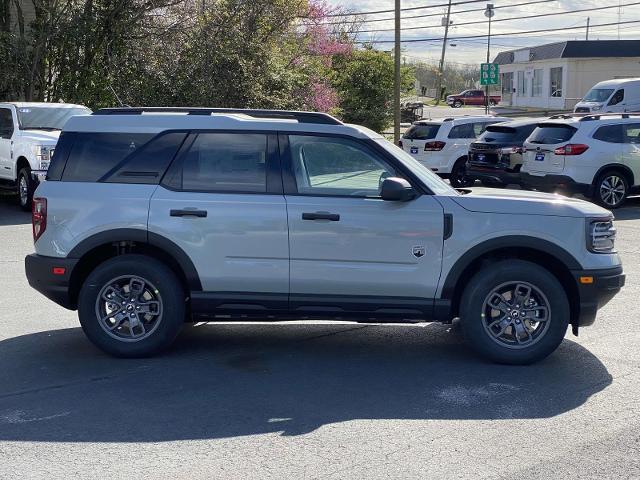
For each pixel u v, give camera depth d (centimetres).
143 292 664
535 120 1834
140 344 662
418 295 648
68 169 670
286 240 644
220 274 652
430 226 640
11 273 1031
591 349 700
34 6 2295
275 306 654
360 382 612
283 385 605
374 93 3394
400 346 717
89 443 493
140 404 562
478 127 2091
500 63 6381
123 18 2278
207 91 2320
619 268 658
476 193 682
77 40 2258
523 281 642
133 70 2345
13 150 1680
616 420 530
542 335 646
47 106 1775
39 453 478
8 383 607
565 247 641
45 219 663
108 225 654
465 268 645
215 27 2383
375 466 457
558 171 1627
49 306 859
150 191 657
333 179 656
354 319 660
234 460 467
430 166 2075
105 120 677
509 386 601
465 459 466
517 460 465
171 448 485
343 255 643
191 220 648
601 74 5144
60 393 585
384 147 660
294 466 458
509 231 639
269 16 2473
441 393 586
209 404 562
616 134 1628
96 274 657
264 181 655
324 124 663
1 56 2195
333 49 2819
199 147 665
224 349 704
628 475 445
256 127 662
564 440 495
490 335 651
